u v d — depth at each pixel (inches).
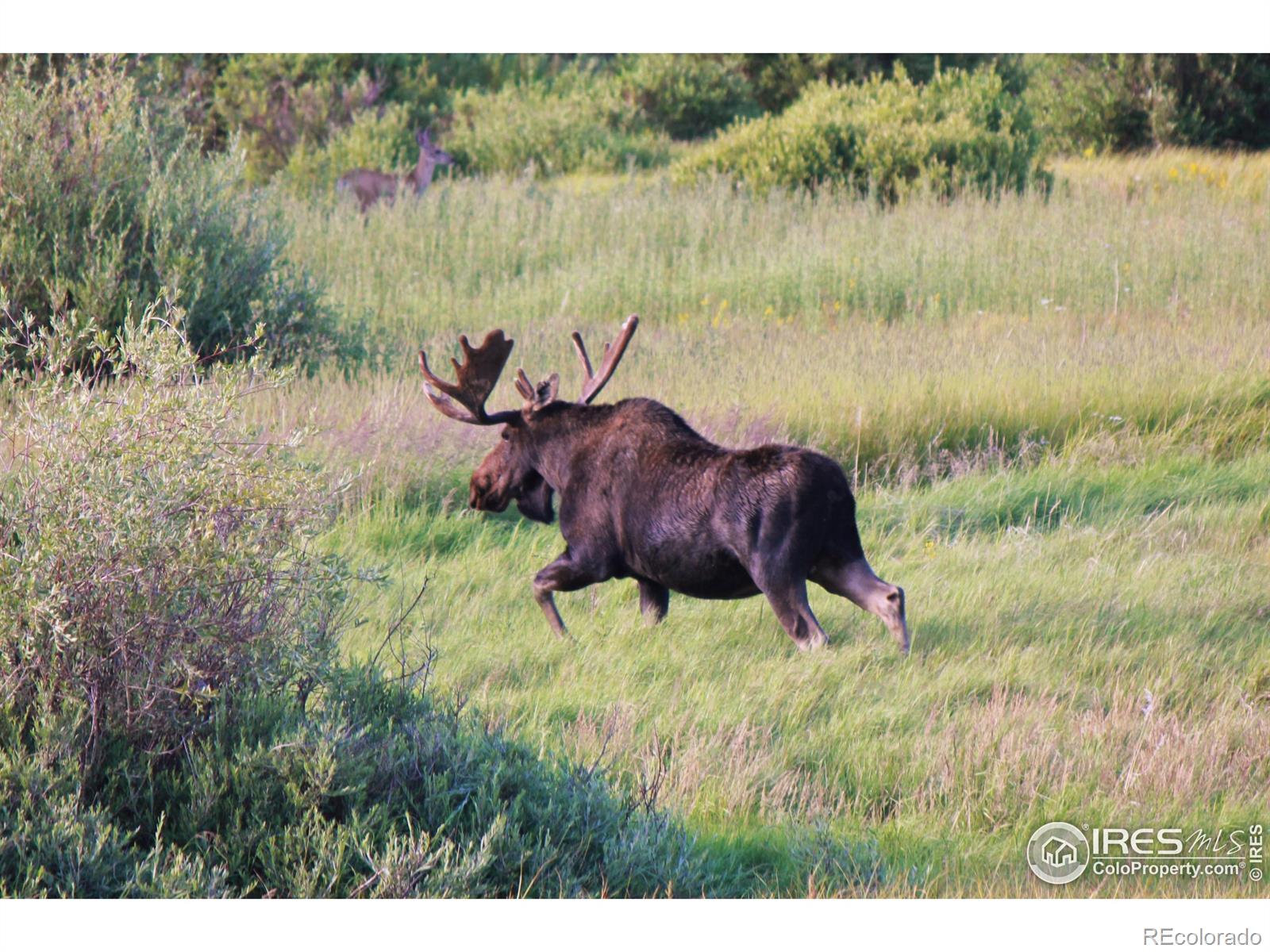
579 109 4717.0
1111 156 4084.6
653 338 2102.6
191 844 651.5
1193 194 3179.1
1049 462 1574.8
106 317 1653.5
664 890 677.9
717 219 2965.1
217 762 676.7
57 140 1781.5
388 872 624.7
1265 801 799.1
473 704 901.8
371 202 3280.0
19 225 1706.4
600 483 1049.5
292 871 637.3
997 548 1284.4
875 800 823.1
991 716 887.7
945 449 1595.7
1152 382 1748.3
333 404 1604.3
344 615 906.1
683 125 4975.4
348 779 676.7
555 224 2979.8
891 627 983.0
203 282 1769.2
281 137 4040.4
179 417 700.7
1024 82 4950.8
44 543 654.5
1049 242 2630.4
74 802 624.1
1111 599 1132.5
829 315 2315.5
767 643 1056.8
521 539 1330.0
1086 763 838.5
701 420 1562.5
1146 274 2440.9
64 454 682.8
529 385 1096.8
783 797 804.0
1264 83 4052.7
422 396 1678.2
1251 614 1127.6
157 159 1887.3
